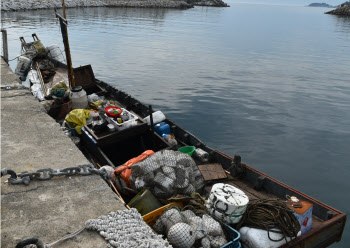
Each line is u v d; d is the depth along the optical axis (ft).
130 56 92.73
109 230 9.06
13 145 14.28
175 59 92.63
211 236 13.96
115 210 10.22
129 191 18.40
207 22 223.71
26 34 116.67
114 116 25.95
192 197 16.83
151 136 26.40
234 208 14.96
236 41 138.41
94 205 10.37
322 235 17.17
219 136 41.22
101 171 12.34
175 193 17.19
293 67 89.15
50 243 8.47
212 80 70.44
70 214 9.82
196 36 146.61
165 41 125.39
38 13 186.39
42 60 48.49
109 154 25.07
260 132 43.01
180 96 57.57
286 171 33.53
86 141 25.63
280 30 198.08
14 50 90.12
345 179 32.48
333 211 18.21
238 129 43.83
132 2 281.54
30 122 17.12
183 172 17.76
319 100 58.70
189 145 28.09
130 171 19.25
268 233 14.47
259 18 322.96
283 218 15.19
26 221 9.33
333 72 84.12
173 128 29.66
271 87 66.64
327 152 38.06
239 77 74.49
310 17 383.86
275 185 20.98
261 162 35.06
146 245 8.52
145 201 15.97
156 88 61.98
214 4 466.70
